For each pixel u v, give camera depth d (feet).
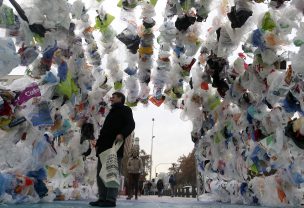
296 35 16.25
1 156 17.52
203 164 32.96
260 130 22.30
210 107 29.04
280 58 20.45
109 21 24.99
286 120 20.08
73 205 17.99
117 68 28.78
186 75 29.12
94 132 28.37
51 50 18.06
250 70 22.30
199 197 31.58
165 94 30.66
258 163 22.75
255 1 19.01
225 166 28.73
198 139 31.99
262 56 20.53
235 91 24.25
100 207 16.47
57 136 22.63
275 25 19.04
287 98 19.38
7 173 18.39
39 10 16.31
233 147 27.45
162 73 28.99
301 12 17.75
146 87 29.99
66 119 23.57
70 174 26.66
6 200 17.39
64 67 20.12
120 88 29.63
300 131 17.42
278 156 20.35
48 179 24.11
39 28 16.39
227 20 21.42
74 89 22.03
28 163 18.66
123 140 16.31
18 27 15.83
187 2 21.13
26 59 16.96
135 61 27.91
